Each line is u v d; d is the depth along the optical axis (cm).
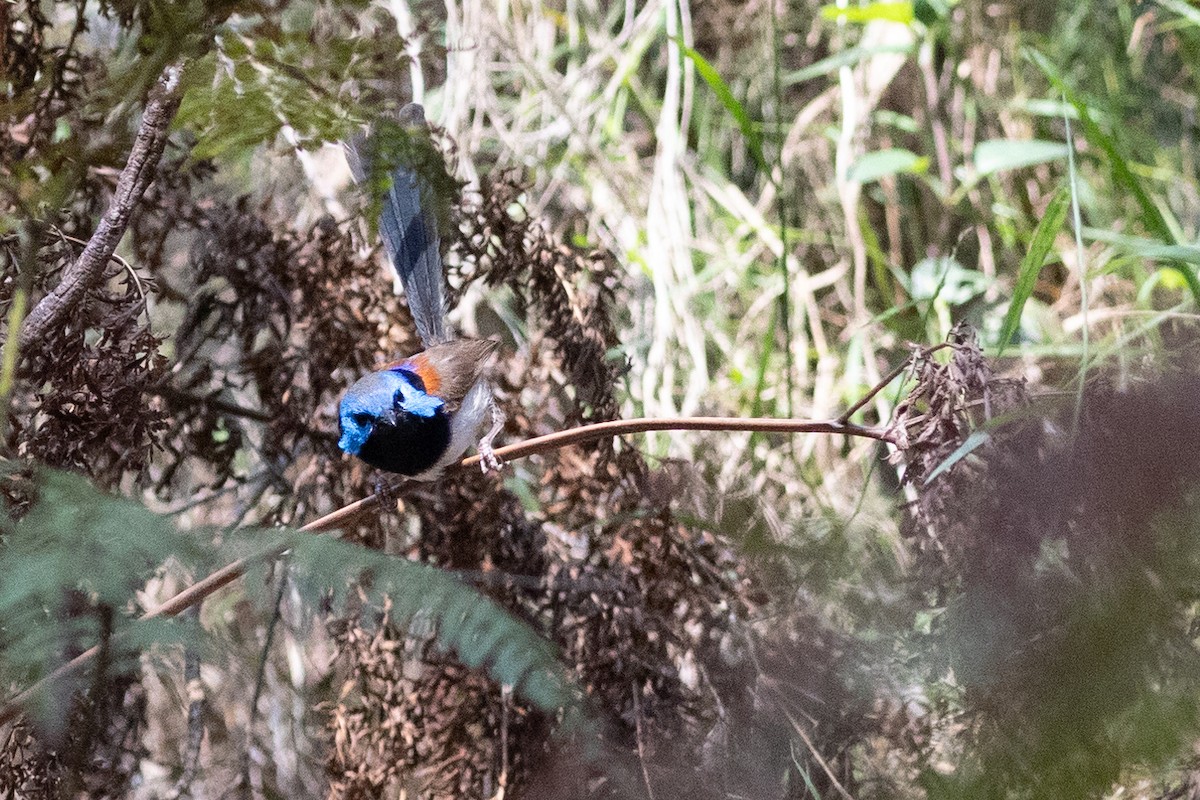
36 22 463
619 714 517
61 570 251
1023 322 726
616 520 529
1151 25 847
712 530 526
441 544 545
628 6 779
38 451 429
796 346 731
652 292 737
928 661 442
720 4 841
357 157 419
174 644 290
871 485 650
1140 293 670
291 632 612
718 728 511
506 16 771
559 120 762
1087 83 830
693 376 685
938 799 303
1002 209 770
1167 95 845
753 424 416
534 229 560
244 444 653
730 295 774
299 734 611
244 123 358
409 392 475
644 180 784
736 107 556
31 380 425
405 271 530
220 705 616
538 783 507
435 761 521
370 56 373
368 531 540
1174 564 293
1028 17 843
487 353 511
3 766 422
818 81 857
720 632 533
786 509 627
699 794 493
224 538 296
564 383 582
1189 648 279
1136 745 262
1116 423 324
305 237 570
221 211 553
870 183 837
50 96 447
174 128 371
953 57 820
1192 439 314
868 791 479
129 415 438
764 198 812
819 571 479
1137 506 309
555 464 551
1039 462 372
